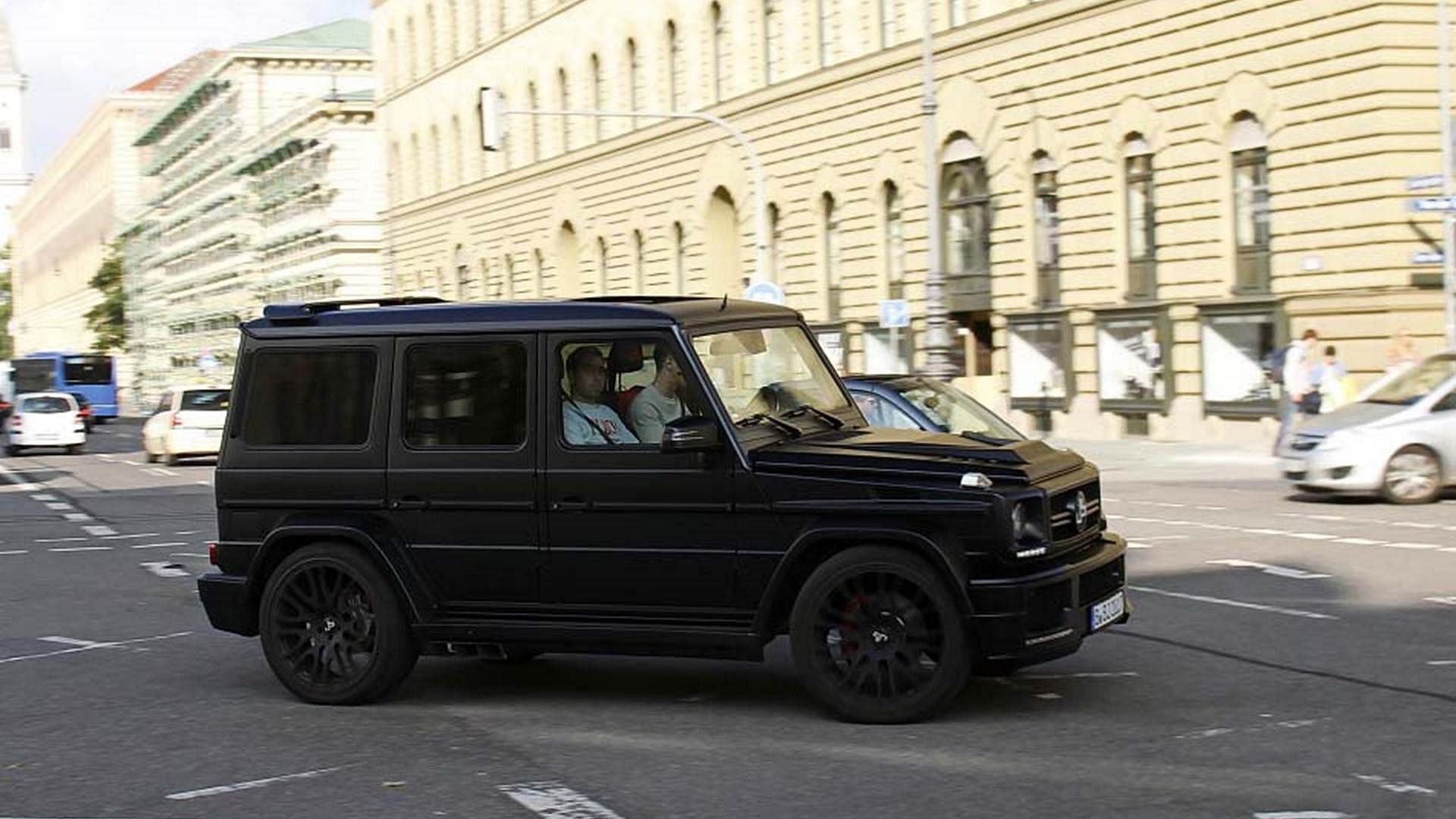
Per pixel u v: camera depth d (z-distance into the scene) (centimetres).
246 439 965
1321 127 2877
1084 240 3466
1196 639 1082
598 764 788
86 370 8531
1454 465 2012
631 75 5528
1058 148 3522
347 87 10281
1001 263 3731
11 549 1969
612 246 5697
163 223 12812
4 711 967
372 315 948
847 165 4303
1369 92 2780
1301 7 2895
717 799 716
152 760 828
